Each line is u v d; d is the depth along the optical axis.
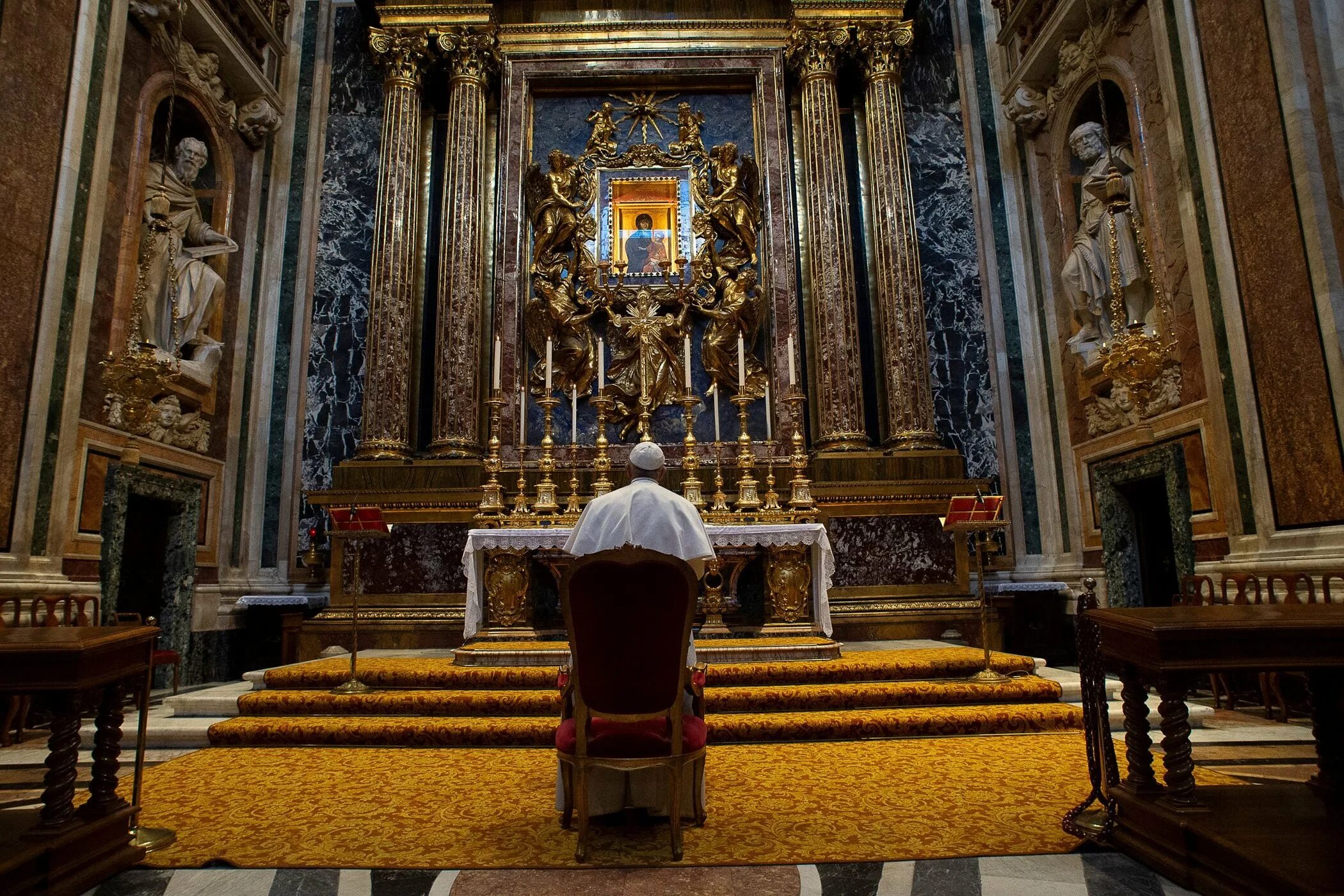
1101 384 8.75
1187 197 7.18
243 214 9.77
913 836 3.36
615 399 9.62
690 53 10.41
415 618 8.34
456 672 6.05
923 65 10.88
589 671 3.25
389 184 9.73
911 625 8.34
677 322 9.80
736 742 5.12
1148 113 7.94
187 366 8.41
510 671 6.01
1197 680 3.07
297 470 9.70
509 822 3.60
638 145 10.41
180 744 5.23
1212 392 6.91
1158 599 8.51
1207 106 6.93
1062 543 9.51
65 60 6.73
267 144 10.27
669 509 3.96
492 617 6.93
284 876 3.03
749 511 7.10
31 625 5.97
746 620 8.28
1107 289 8.53
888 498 8.68
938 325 10.19
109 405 7.36
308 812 3.76
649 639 3.22
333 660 7.09
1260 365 6.38
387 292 9.43
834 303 9.60
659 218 10.23
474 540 6.72
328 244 10.27
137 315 6.97
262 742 5.21
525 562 7.01
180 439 8.41
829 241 9.73
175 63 8.06
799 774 4.33
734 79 10.48
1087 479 9.10
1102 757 3.91
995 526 6.01
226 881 2.98
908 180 9.87
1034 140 10.11
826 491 8.63
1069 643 8.98
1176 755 3.06
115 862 3.05
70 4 6.81
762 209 10.05
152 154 8.53
